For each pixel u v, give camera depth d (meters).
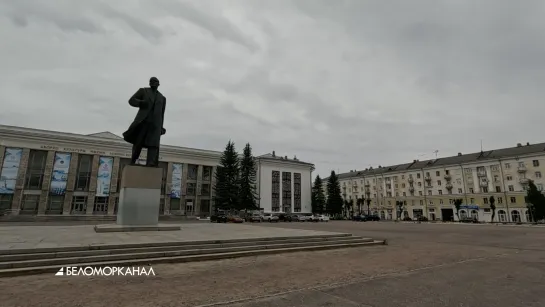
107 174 48.88
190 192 56.50
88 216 44.31
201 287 5.70
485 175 59.84
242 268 7.55
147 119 13.85
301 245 11.32
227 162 55.34
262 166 62.91
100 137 49.34
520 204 54.59
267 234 12.52
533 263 8.96
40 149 45.09
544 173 52.62
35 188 44.66
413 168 72.62
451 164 65.25
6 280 5.89
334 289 5.71
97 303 4.68
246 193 55.50
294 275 6.85
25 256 6.81
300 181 67.44
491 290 5.79
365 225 36.56
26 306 4.48
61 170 45.94
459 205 58.22
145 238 9.74
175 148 56.97
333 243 12.28
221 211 54.72
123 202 12.61
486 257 10.12
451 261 9.18
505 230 26.47
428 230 25.91
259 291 5.51
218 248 9.36
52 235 10.35
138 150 13.73
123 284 5.79
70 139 46.81
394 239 16.80
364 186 85.88
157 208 13.23
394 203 76.62
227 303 4.80
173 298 5.00
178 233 11.98
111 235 10.57
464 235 20.28
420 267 8.09
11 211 42.19
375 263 8.59
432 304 4.88
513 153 58.09
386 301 5.00
